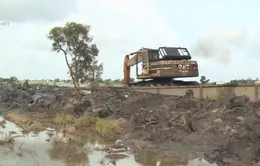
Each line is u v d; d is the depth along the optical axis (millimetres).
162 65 32750
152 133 20609
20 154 17672
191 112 23109
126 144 19781
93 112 29703
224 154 15664
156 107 26562
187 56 33781
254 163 14562
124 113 27672
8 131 24719
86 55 51719
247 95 23734
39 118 31766
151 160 16312
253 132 16422
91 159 16703
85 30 51312
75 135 23250
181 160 15914
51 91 46562
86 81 53000
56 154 17750
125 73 39156
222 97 23375
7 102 43656
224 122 19109
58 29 50375
